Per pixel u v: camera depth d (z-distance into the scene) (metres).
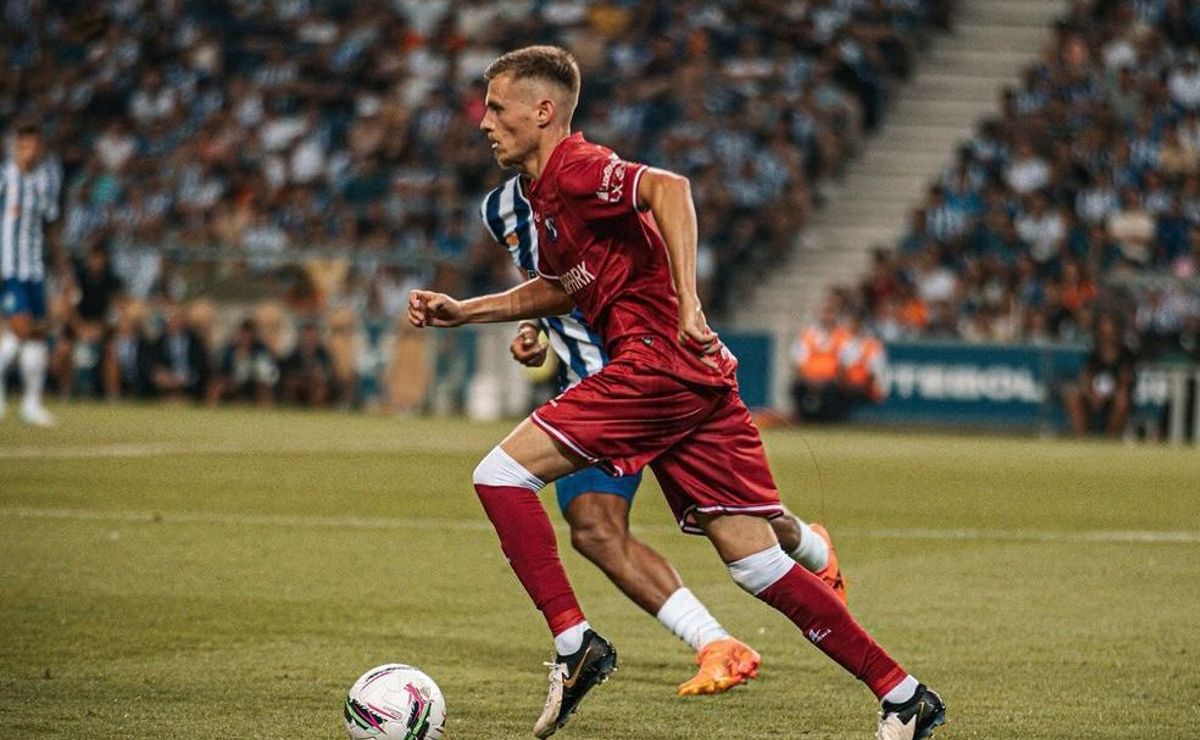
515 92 18.14
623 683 21.27
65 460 48.53
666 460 18.02
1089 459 59.25
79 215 93.06
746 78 92.50
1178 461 59.00
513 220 21.78
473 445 57.47
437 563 31.02
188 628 24.19
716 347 16.84
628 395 17.66
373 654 22.59
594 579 29.69
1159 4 94.25
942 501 44.22
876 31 94.19
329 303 78.69
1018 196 83.62
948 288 80.88
